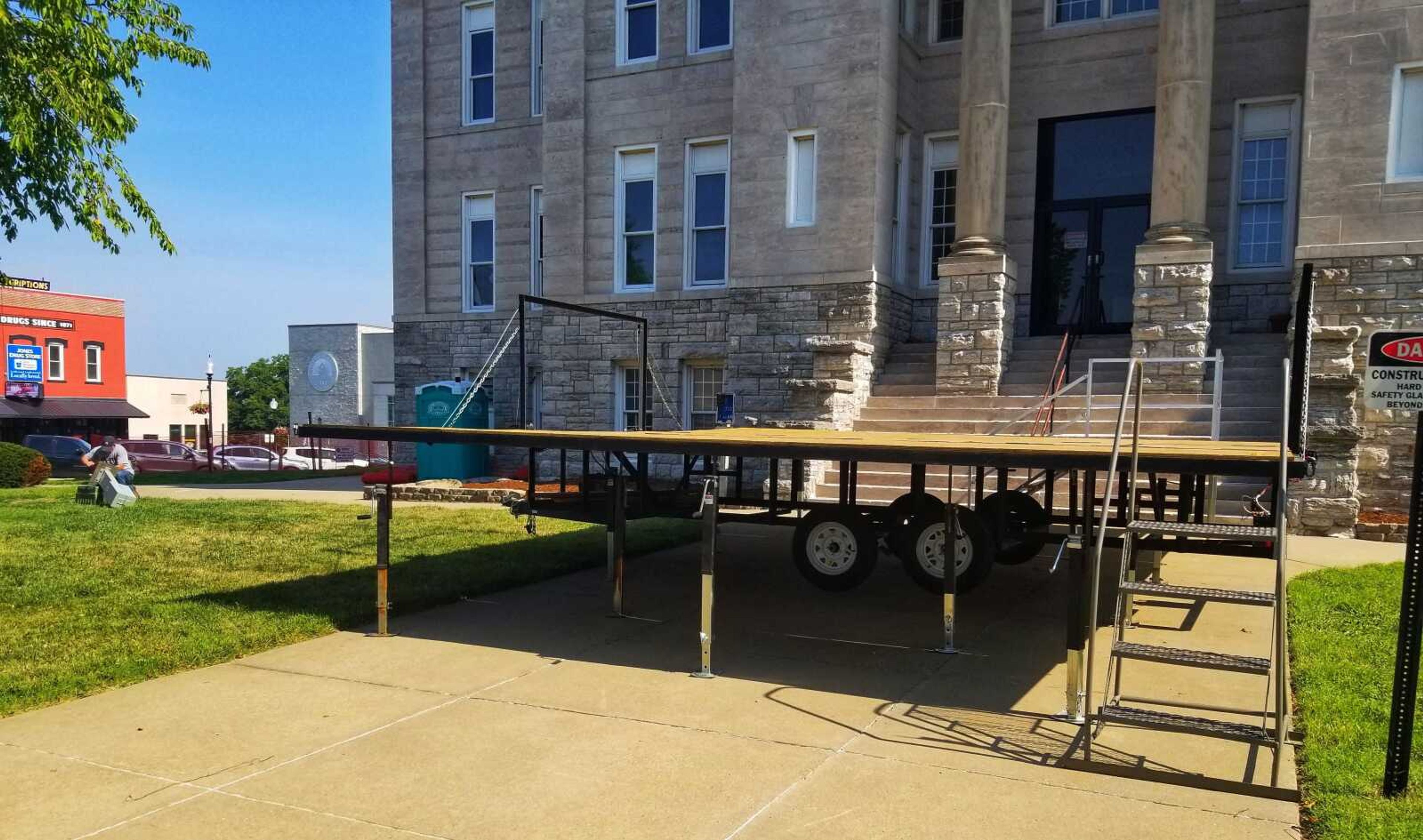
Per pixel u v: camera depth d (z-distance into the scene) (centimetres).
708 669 639
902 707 573
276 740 509
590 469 1894
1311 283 706
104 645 679
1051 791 448
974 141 1560
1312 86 1344
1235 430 1247
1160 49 1443
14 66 1248
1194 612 815
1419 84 1303
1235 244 1579
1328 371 1238
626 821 414
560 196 1934
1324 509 1165
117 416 4284
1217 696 591
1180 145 1420
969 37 1563
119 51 1401
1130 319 1680
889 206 1670
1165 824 412
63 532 1248
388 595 852
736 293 1727
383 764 478
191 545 1141
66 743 503
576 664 666
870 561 796
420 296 2242
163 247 1495
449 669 653
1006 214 1738
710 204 1828
